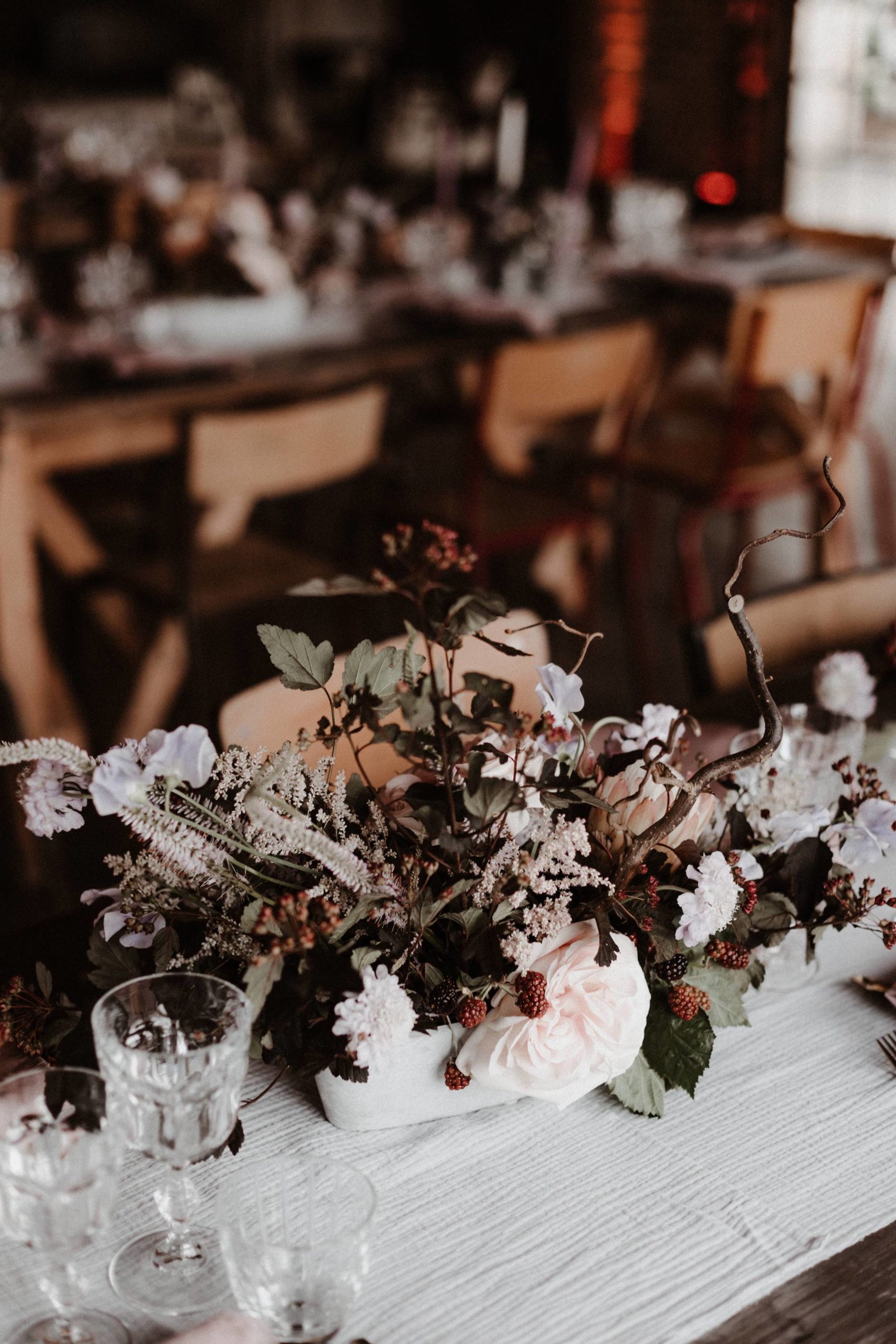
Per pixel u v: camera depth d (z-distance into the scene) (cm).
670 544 410
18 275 281
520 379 278
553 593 338
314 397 238
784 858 91
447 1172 84
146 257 319
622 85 616
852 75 583
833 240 388
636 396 305
